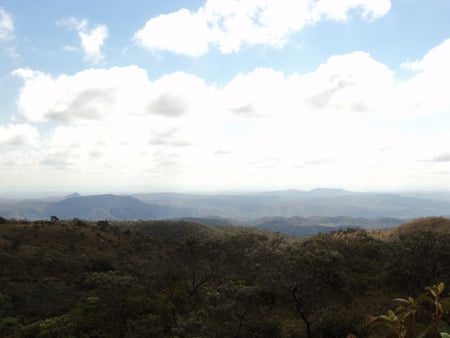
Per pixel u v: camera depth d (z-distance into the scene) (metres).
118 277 26.09
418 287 19.64
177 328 22.66
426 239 19.66
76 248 62.62
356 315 22.80
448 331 3.74
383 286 30.19
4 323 31.52
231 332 22.12
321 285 25.17
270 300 27.88
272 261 39.91
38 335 25.78
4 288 40.84
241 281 37.44
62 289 43.12
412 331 4.10
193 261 43.88
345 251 42.84
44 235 66.50
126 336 23.36
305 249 27.22
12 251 55.00
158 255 65.19
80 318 26.02
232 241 51.03
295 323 25.77
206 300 32.19
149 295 29.95
